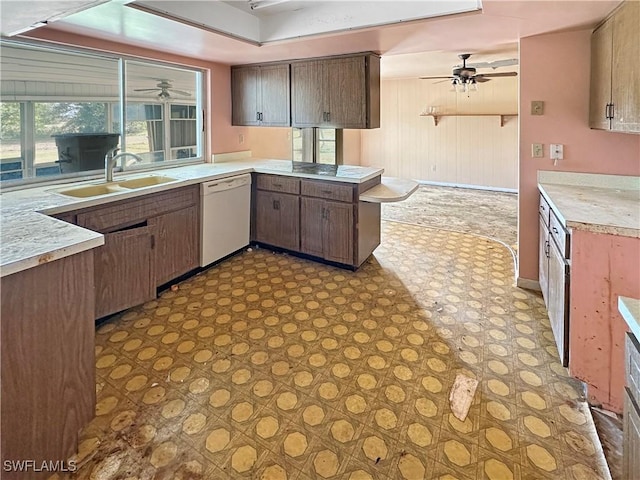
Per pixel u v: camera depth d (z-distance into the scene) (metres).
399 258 4.04
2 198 2.49
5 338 1.34
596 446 1.66
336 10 2.98
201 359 2.28
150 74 3.73
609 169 2.83
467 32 2.88
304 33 3.15
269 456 1.61
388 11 2.76
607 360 1.91
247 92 4.48
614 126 2.15
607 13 2.29
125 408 1.87
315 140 4.09
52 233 1.67
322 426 1.78
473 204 6.64
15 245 1.49
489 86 7.72
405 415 1.85
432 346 2.43
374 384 2.07
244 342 2.47
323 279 3.49
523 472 1.54
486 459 1.60
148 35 3.00
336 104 3.91
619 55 2.07
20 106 2.78
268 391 2.01
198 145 4.39
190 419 1.81
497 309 2.91
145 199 2.91
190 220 3.39
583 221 1.93
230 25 3.06
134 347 2.40
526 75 2.98
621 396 1.89
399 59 5.29
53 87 2.96
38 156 2.92
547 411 1.87
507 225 5.30
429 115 8.36
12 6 1.78
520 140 3.08
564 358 2.08
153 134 3.84
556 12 2.33
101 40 3.14
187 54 3.80
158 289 3.18
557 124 2.94
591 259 1.91
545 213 2.75
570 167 2.95
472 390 2.02
